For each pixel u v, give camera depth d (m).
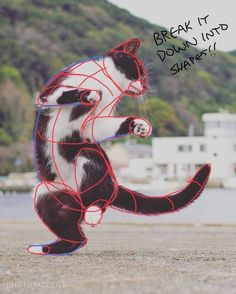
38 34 146.00
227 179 91.31
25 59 130.62
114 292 7.39
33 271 9.23
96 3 166.75
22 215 35.59
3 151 109.12
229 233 17.78
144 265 9.92
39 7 156.50
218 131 91.88
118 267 9.66
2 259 10.68
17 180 96.88
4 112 115.00
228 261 10.55
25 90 122.38
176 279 8.39
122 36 160.75
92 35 153.88
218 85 159.62
